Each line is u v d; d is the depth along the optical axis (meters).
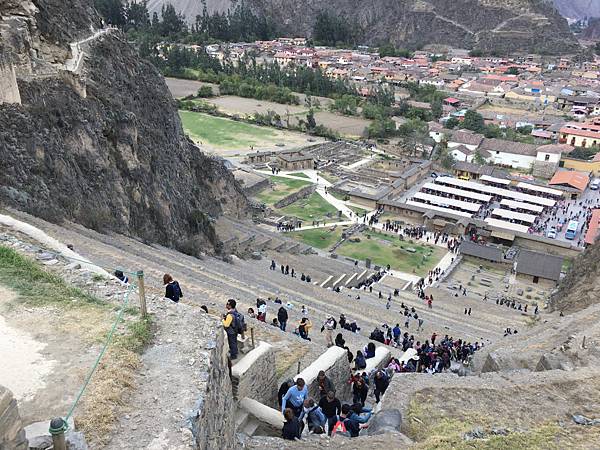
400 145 143.62
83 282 18.58
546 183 122.44
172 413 12.92
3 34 45.31
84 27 61.38
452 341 41.44
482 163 133.00
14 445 9.85
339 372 24.73
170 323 16.58
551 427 19.78
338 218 100.88
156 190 57.69
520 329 52.97
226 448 15.67
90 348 14.79
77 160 46.72
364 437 18.34
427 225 99.62
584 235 97.50
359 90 189.25
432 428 19.91
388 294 66.38
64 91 48.34
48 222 37.66
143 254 41.47
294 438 17.94
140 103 64.75
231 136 143.88
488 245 90.19
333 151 138.38
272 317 35.19
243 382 19.14
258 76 192.25
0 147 38.41
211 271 45.09
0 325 15.52
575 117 171.50
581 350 26.45
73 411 12.47
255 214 97.50
